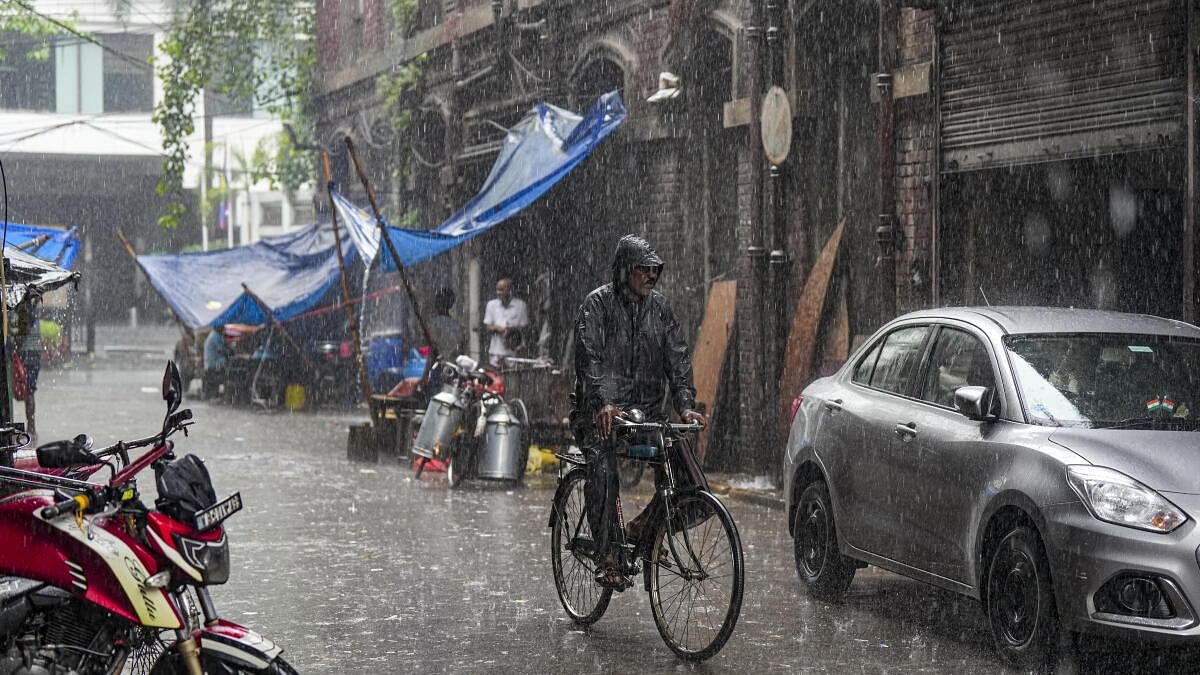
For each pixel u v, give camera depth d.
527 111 21.34
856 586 9.36
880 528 8.18
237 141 56.69
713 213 17.03
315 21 32.84
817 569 8.92
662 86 16.36
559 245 20.30
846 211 14.63
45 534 4.96
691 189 17.50
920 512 7.77
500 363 18.03
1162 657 7.09
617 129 18.58
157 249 62.66
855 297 14.52
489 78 22.78
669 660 7.35
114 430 21.19
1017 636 6.95
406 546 11.02
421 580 9.58
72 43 58.28
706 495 7.24
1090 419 7.16
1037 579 6.75
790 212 15.10
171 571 4.92
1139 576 6.29
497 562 10.30
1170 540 6.25
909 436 7.96
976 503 7.25
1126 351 7.64
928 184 13.02
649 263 7.63
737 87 15.91
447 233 18.53
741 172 15.90
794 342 14.39
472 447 15.02
